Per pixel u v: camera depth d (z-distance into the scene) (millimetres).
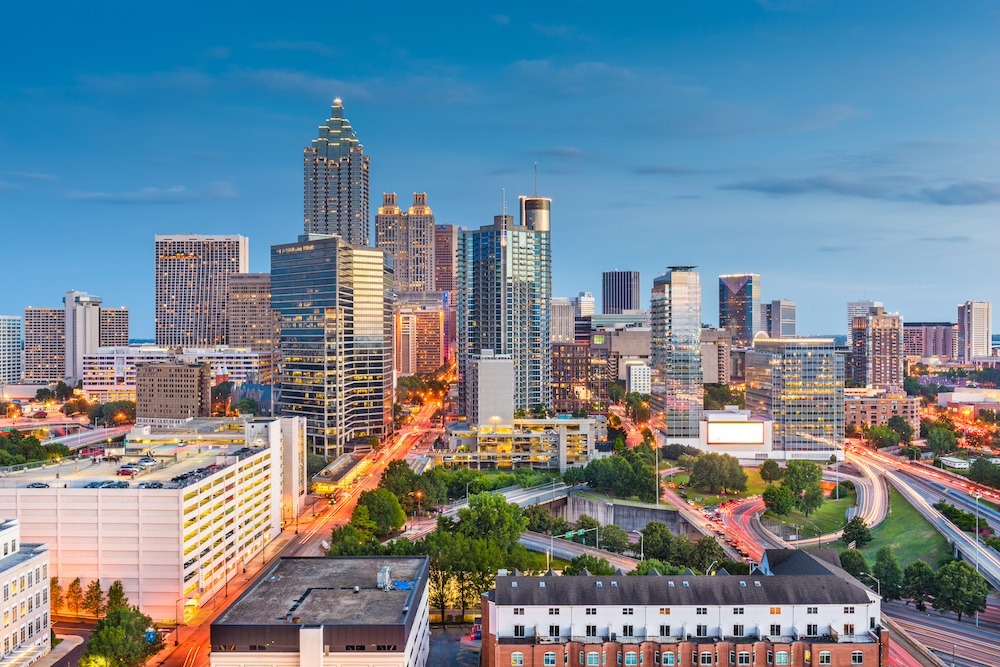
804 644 177000
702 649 177500
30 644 196250
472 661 197000
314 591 184375
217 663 160250
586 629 179375
